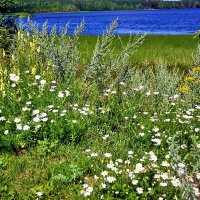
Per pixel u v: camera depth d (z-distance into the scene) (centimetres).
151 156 148
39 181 149
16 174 153
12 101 202
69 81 237
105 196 136
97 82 233
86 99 224
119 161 151
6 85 212
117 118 200
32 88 217
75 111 195
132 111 203
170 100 227
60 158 166
